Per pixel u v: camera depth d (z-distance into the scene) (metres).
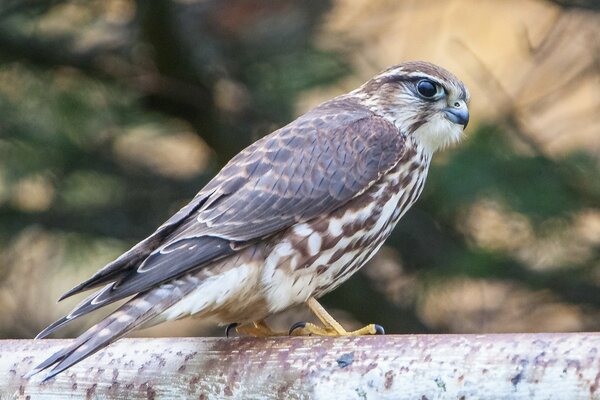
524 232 11.89
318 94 12.78
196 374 6.00
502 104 12.24
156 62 13.14
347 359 5.55
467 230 12.52
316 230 7.03
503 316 12.88
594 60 13.34
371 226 7.32
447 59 14.72
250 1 13.02
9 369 6.41
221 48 13.15
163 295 6.35
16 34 12.90
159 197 13.38
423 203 12.04
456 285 12.57
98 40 13.38
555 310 12.69
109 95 13.00
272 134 7.42
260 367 5.81
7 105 12.62
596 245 12.09
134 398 6.14
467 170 11.35
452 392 5.24
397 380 5.38
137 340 6.26
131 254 6.41
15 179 12.61
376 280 13.10
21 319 13.45
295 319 13.45
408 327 12.98
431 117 7.88
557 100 13.55
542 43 13.19
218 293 6.57
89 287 6.32
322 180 7.15
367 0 14.08
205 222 6.73
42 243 13.29
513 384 5.10
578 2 13.09
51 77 12.92
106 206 13.23
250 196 6.96
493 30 15.10
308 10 13.10
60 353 5.78
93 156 12.96
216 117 13.15
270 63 13.02
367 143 7.41
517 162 11.57
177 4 13.09
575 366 4.98
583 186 11.73
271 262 6.84
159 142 13.81
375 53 13.70
